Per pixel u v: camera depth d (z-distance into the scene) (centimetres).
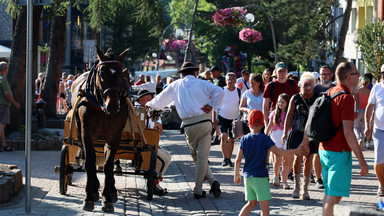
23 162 1489
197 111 1116
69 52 8012
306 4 4931
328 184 788
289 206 1035
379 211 513
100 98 950
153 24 2573
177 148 1953
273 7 5000
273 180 1268
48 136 1825
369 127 1145
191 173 1430
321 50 5216
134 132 1067
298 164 1115
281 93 1274
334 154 783
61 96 3659
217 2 5766
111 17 2384
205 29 6906
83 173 1348
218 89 1116
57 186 1170
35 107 2402
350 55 4841
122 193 1150
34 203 999
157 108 1139
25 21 1867
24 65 1875
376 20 3594
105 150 1016
